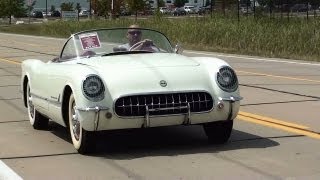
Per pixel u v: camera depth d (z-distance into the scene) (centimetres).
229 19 3262
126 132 803
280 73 1672
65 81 686
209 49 2844
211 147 708
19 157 672
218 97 668
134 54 755
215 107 666
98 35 773
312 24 2636
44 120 841
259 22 2981
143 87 644
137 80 649
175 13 7844
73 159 659
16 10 8619
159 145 726
